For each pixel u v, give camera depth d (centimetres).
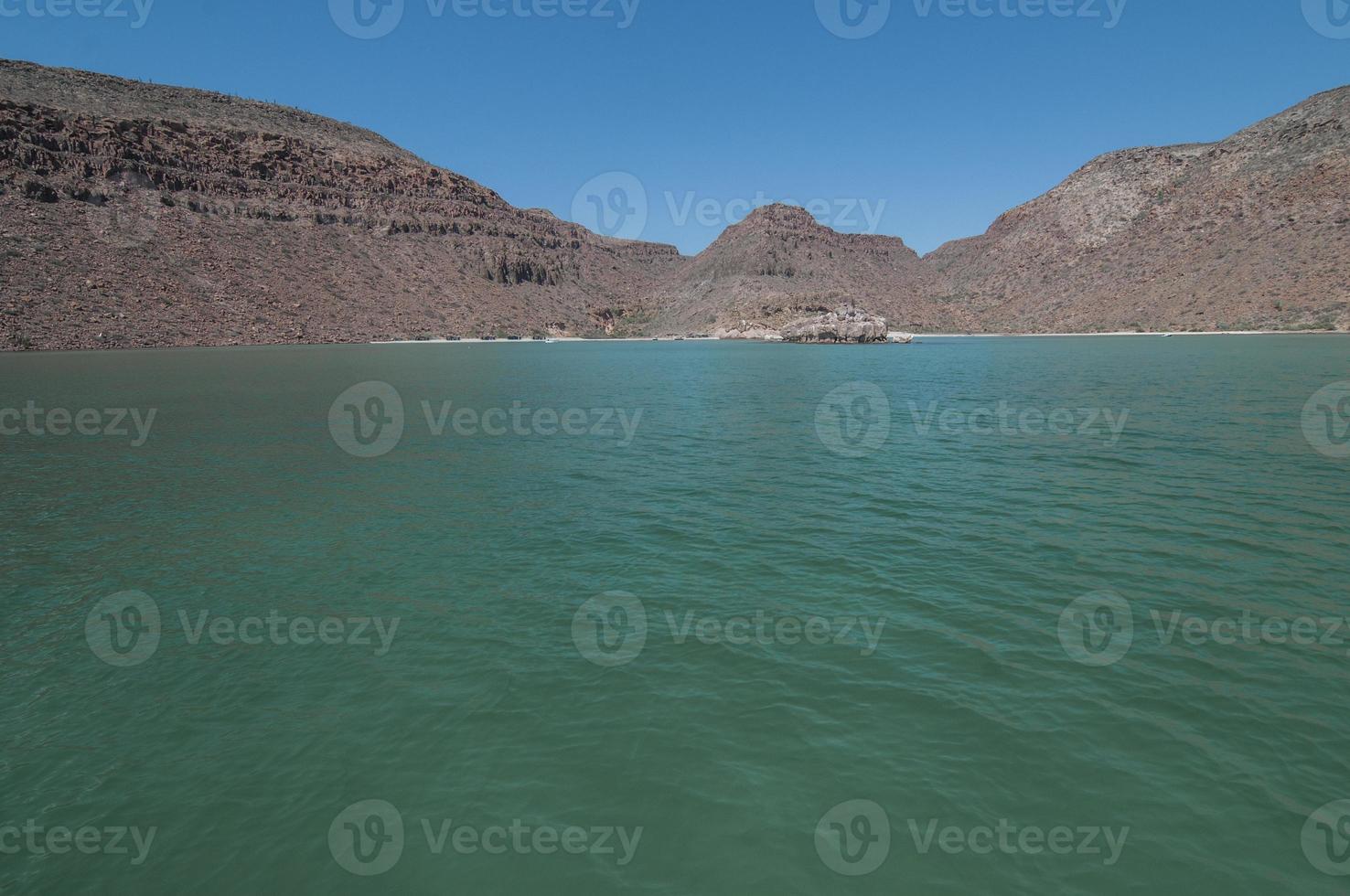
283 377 5697
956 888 544
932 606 1077
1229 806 631
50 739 754
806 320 15475
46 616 1063
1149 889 541
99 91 16375
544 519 1579
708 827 614
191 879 565
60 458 2305
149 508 1677
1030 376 5588
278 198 17088
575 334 19075
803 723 766
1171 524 1489
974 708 793
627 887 548
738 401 4094
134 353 9081
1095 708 790
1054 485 1861
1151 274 18088
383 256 17825
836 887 545
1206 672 866
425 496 1806
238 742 745
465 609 1085
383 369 6712
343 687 855
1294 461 2103
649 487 1892
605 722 773
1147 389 4284
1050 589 1140
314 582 1198
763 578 1205
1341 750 706
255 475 2052
